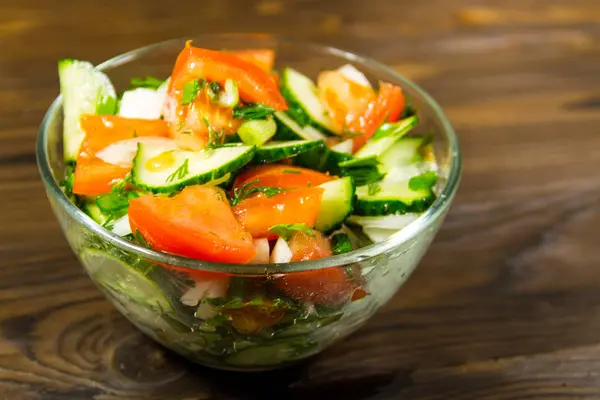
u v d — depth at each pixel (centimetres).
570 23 87
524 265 59
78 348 52
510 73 75
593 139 68
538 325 56
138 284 46
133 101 52
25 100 63
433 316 55
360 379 52
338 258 45
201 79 49
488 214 62
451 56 77
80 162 48
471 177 64
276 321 46
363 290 47
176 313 47
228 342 48
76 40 69
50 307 53
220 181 48
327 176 49
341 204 48
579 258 59
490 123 69
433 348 54
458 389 52
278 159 49
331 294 46
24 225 56
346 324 49
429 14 84
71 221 47
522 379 53
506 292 57
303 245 46
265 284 45
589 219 62
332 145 52
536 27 85
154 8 76
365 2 84
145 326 49
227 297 45
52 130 50
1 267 54
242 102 51
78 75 52
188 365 52
